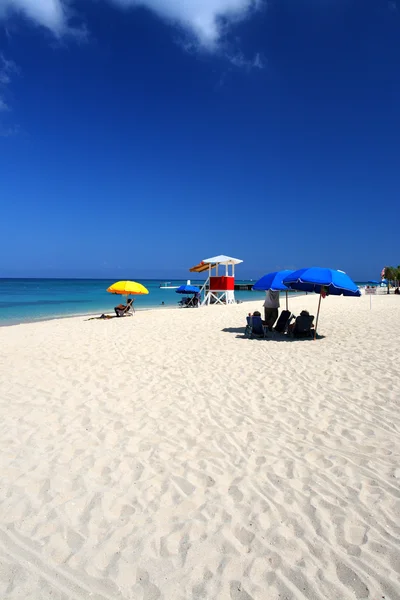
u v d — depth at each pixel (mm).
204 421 4891
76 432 4539
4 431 4531
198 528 2889
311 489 3391
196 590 2350
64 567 2516
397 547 2686
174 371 7242
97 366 7602
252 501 3217
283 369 7320
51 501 3201
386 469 3715
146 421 4883
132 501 3217
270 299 11688
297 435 4484
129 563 2555
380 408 5254
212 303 26250
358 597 2295
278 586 2377
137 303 31047
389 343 9516
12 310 24188
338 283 8984
